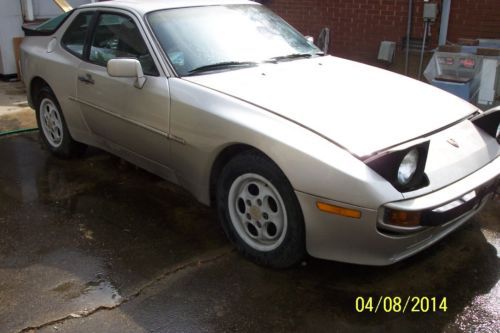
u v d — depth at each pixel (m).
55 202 4.31
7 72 8.43
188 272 3.31
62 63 4.72
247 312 2.93
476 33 6.98
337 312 2.93
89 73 4.38
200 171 3.55
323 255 3.01
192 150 3.54
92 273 3.31
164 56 3.79
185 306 2.98
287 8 8.76
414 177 2.83
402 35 7.62
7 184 4.67
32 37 5.38
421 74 7.38
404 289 3.13
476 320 2.86
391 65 7.79
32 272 3.32
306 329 2.80
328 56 4.46
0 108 7.07
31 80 5.23
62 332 2.78
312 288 3.13
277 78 3.68
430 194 2.86
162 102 3.68
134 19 4.07
